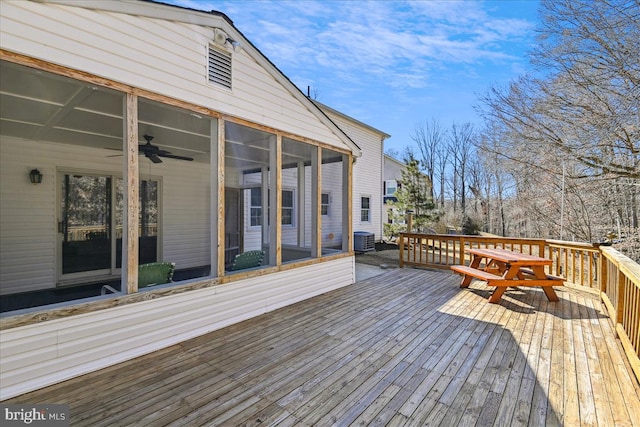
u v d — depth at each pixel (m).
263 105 4.01
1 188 4.43
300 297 4.55
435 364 2.65
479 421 1.92
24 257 4.62
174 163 6.41
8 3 2.04
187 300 3.13
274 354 2.82
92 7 2.42
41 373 2.22
